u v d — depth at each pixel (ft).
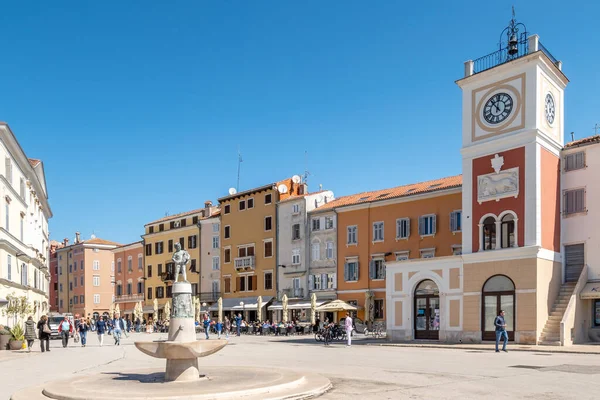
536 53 109.50
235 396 43.29
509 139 111.86
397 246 170.50
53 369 71.41
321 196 207.10
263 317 213.46
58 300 365.61
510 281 107.65
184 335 52.90
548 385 51.08
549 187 111.55
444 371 62.95
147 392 43.98
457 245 154.92
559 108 118.83
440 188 160.35
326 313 188.24
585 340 106.52
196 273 251.60
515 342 105.19
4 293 129.90
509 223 111.04
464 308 113.29
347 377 57.67
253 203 225.97
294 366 70.13
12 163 144.97
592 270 109.60
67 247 355.15
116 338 131.03
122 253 312.29
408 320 122.21
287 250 208.44
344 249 186.60
